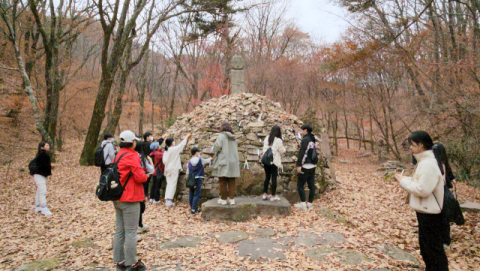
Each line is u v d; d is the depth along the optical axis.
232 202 5.56
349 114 18.78
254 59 17.78
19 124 13.72
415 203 2.83
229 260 3.64
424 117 9.86
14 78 13.58
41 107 14.20
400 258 3.66
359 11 9.14
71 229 5.19
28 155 14.03
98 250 4.11
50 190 8.35
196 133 7.49
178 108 24.73
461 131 8.64
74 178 10.04
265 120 7.68
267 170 5.89
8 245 4.45
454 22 8.55
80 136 22.69
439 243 2.76
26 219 5.74
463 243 4.07
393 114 12.74
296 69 16.91
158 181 6.88
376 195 7.36
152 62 26.06
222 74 18.50
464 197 6.84
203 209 5.46
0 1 9.75
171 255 3.83
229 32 19.50
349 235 4.45
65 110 16.52
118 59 11.95
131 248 3.28
